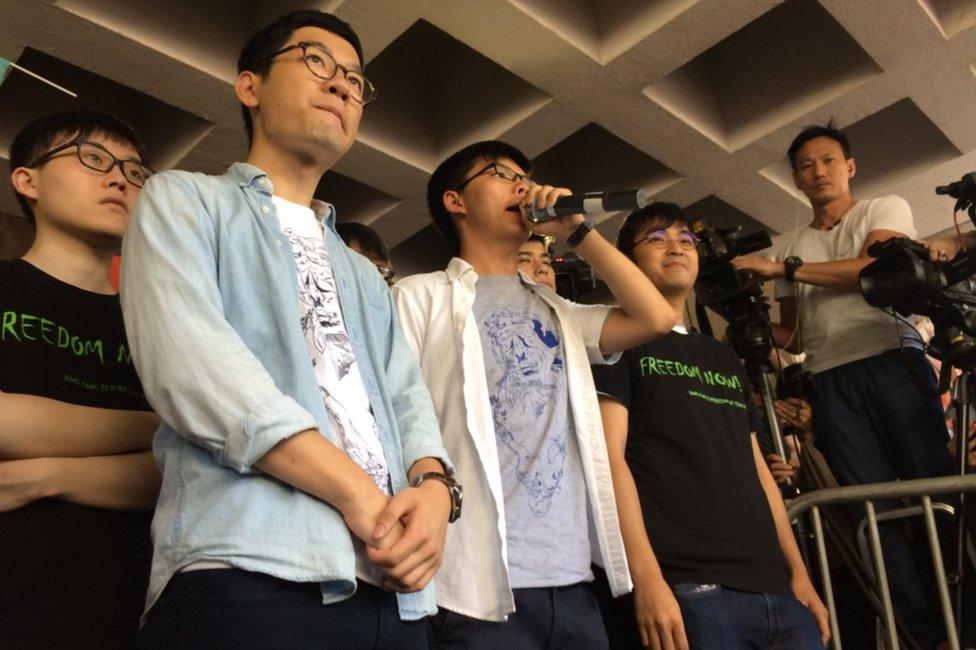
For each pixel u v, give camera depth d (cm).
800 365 258
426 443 112
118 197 142
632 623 171
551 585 139
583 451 154
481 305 164
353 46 136
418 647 101
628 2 328
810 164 296
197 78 305
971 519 212
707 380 191
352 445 103
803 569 190
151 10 293
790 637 166
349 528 93
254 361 94
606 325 170
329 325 112
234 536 88
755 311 258
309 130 122
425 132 379
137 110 354
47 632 103
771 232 464
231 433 89
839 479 246
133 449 119
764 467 201
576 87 343
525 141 369
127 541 115
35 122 148
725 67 399
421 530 95
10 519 107
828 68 369
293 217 119
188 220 103
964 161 418
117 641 109
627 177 420
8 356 120
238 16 317
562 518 146
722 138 390
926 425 237
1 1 263
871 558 219
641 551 161
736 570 166
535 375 158
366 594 94
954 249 264
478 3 297
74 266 137
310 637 88
